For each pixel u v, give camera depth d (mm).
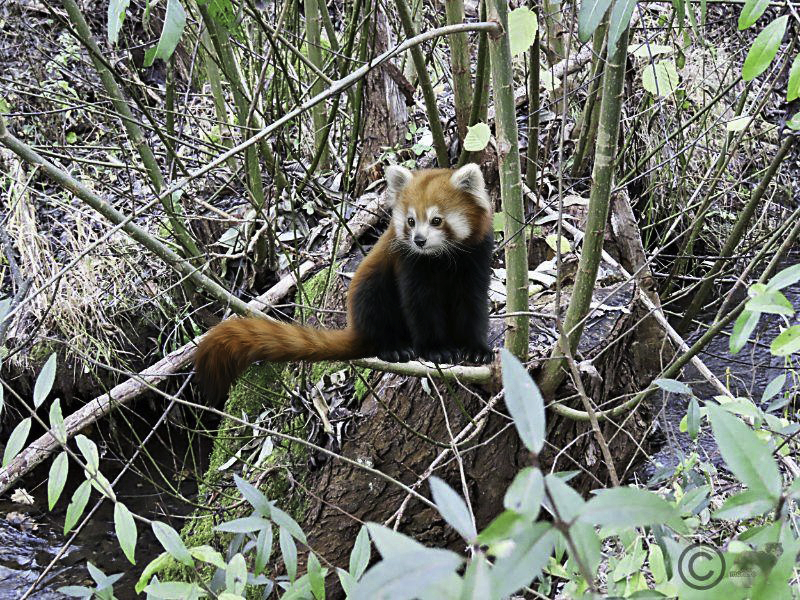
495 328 3920
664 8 6066
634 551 2350
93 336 5359
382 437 3904
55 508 5223
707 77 6242
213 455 4902
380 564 1242
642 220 6176
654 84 3877
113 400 4379
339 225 4414
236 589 2385
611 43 2262
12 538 4941
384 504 3910
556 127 5066
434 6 5859
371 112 5160
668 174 6246
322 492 4000
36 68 6449
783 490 1675
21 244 5453
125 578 4668
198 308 5156
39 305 5297
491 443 3703
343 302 4609
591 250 3113
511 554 1239
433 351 3623
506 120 2979
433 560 1235
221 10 3244
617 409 3453
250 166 4934
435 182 3686
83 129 6473
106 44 6453
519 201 3100
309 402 4160
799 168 6758
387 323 3590
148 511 5113
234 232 5301
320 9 5125
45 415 5520
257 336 3305
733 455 1608
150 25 6742
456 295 3666
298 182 5137
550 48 5219
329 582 3965
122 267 5512
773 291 2082
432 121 4641
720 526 3455
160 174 4809
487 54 4125
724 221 6449
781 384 2936
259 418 4543
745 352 5656
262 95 5453
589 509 1324
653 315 4016
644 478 4785
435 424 3789
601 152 2922
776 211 6648
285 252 4645
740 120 4203
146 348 5516
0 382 2494
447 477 3822
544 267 4332
